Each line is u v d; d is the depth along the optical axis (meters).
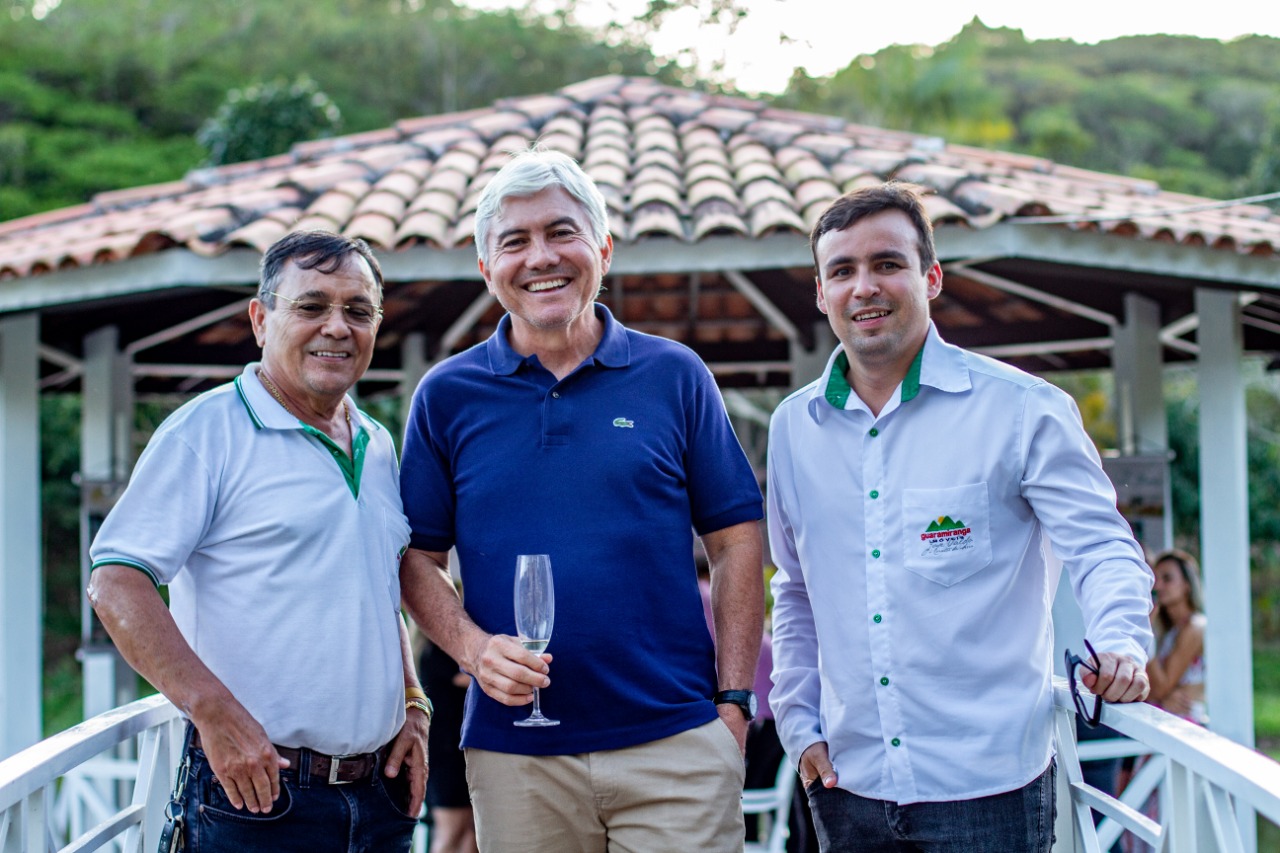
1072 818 2.79
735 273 7.15
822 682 2.73
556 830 2.69
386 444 2.88
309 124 17.69
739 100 8.12
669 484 2.77
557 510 2.69
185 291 5.52
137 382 9.49
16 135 25.50
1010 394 2.56
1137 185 7.63
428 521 2.86
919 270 2.61
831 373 2.70
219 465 2.55
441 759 4.54
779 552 2.93
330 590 2.56
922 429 2.60
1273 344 8.02
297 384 2.66
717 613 2.87
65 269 5.50
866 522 2.62
